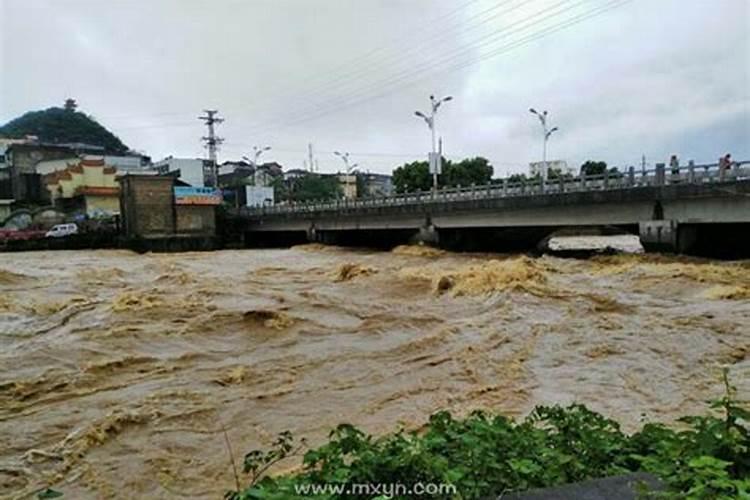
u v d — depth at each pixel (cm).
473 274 2184
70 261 3769
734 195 2147
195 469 695
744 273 1920
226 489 640
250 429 820
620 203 2623
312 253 4394
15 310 1847
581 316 1517
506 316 1568
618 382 973
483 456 338
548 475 334
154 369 1146
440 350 1249
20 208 6159
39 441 786
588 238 5169
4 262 3659
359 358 1206
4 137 8744
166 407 914
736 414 321
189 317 1630
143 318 1619
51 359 1218
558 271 2345
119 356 1234
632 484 307
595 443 379
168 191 5188
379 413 874
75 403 944
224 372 1117
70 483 666
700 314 1458
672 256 2350
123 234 5103
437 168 4788
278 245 5919
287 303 1902
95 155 8325
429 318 1620
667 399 882
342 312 1747
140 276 2884
